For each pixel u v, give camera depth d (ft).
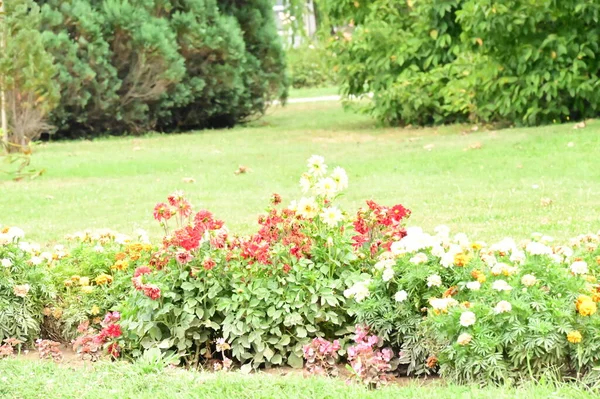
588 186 38.50
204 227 20.40
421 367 18.20
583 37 57.36
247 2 83.71
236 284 19.89
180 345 19.81
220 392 16.38
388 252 19.42
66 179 47.78
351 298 19.72
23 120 58.85
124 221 35.60
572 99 59.47
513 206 35.06
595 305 16.80
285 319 19.51
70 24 71.61
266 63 84.07
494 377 16.57
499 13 55.42
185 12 77.97
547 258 18.47
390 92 67.67
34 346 21.44
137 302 19.90
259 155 54.70
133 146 62.95
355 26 72.54
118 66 74.02
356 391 16.24
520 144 49.34
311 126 74.28
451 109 64.08
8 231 22.89
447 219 33.22
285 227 20.42
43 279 22.11
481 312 17.07
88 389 16.85
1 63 55.11
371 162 48.96
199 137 69.00
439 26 65.10
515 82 59.31
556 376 16.62
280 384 16.66
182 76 74.59
